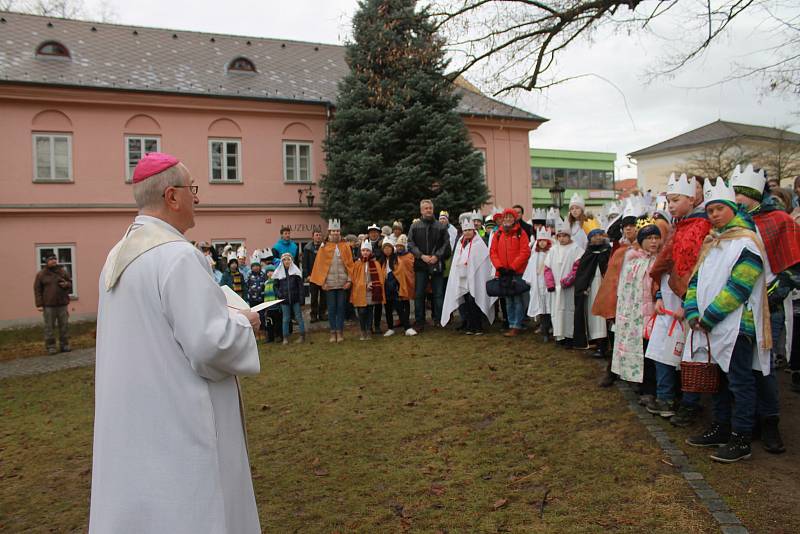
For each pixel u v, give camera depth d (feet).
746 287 13.79
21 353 43.88
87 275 65.21
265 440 18.39
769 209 16.31
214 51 80.69
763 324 14.06
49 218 64.03
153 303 7.51
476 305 32.58
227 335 7.48
